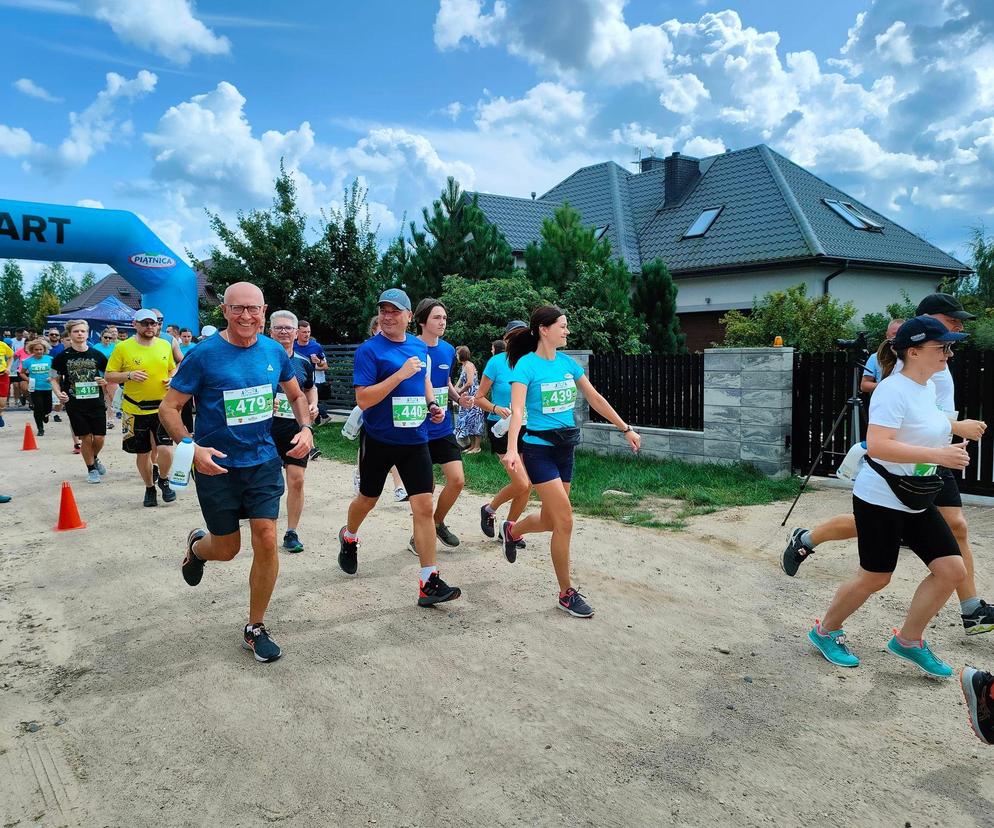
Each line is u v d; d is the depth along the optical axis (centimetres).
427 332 571
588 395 473
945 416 352
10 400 2075
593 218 2581
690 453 947
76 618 461
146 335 767
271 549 383
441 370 573
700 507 734
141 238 1501
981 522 646
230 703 345
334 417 1798
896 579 512
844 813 261
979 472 717
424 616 450
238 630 434
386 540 630
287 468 596
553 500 441
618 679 365
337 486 898
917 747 303
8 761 301
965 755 297
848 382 798
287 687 360
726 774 284
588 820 258
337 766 292
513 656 391
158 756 302
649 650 399
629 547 599
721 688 355
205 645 412
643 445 1002
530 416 452
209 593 499
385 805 267
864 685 358
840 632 384
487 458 1042
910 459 327
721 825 255
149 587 514
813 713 331
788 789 275
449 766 291
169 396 376
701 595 487
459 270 1552
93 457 934
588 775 284
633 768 288
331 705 341
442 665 382
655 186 2655
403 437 456
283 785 280
